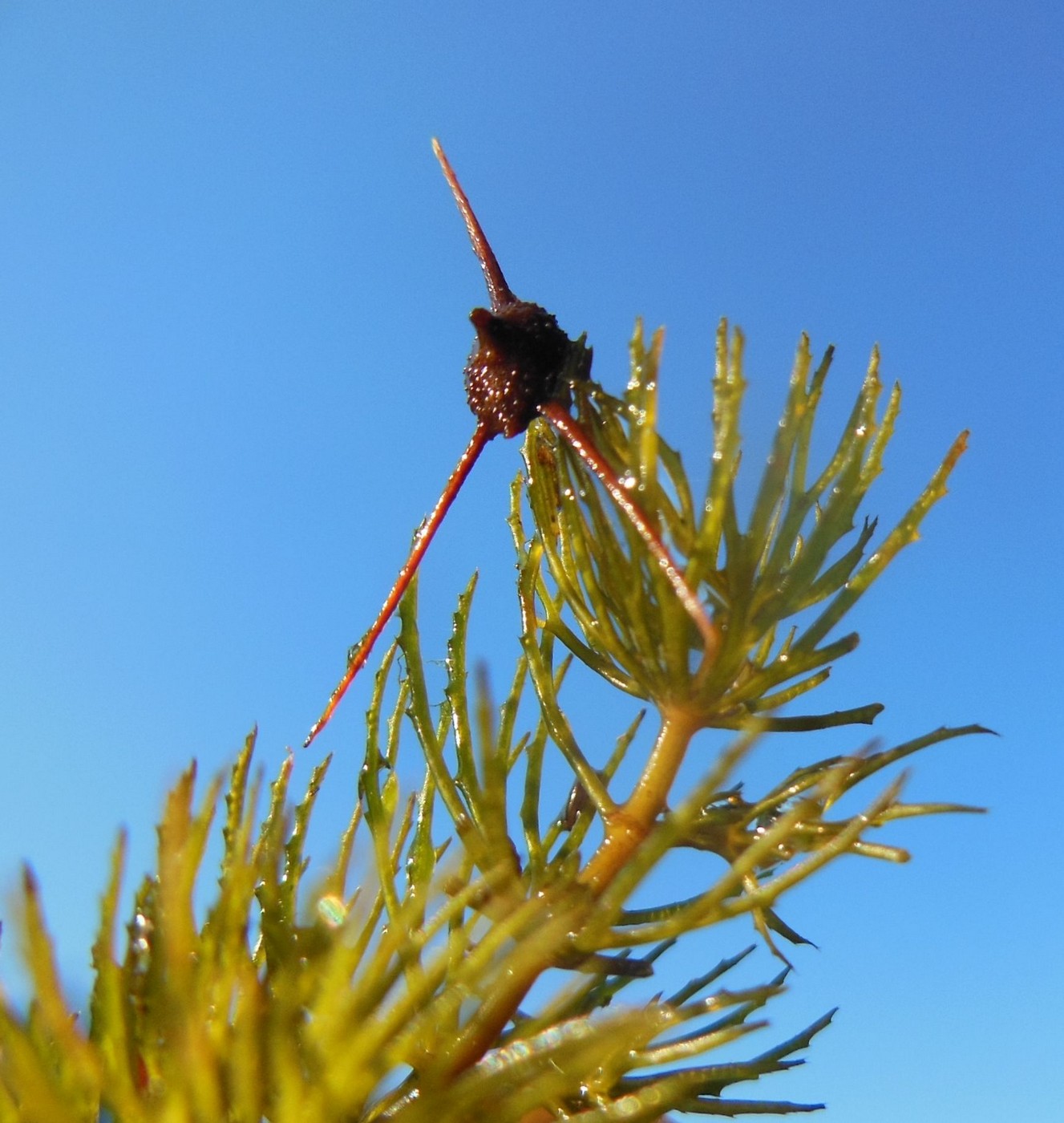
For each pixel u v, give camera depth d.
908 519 0.06
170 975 0.05
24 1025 0.05
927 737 0.06
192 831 0.05
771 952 0.06
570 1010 0.06
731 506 0.06
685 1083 0.05
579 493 0.06
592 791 0.06
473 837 0.06
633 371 0.06
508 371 0.06
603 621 0.06
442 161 0.06
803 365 0.06
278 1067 0.05
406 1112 0.05
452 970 0.05
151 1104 0.05
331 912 0.05
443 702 0.06
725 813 0.06
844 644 0.06
